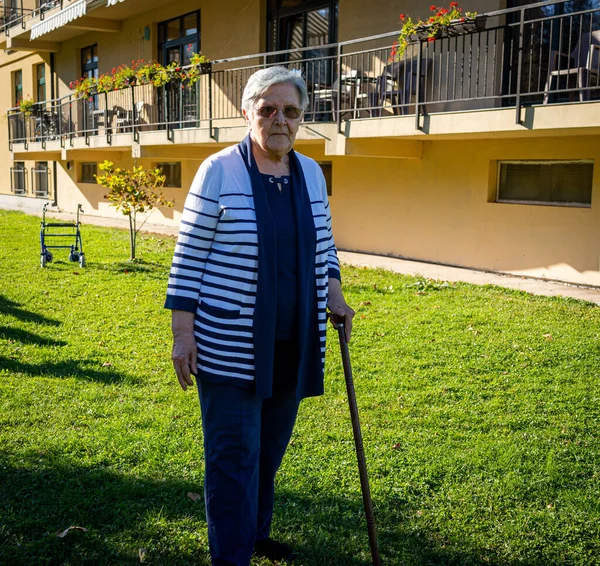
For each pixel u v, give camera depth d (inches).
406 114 410.9
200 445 153.9
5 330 256.4
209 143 549.0
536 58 374.6
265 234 98.3
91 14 712.4
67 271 393.7
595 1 353.4
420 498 132.4
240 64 586.9
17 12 978.1
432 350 235.3
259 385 98.5
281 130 100.7
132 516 122.2
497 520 124.7
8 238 539.5
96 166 826.8
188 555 111.3
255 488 101.3
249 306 98.5
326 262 106.1
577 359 224.8
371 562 110.9
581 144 358.6
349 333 108.9
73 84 742.5
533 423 171.6
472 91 399.2
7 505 124.6
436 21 347.3
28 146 866.1
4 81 1036.5
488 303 309.1
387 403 184.7
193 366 99.3
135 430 162.4
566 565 111.7
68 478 136.3
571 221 367.9
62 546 112.6
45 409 175.8
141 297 325.4
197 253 99.1
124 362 219.9
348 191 504.4
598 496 134.4
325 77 494.0
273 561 111.2
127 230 629.3
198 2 627.8
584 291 346.3
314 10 516.7
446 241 437.4
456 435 162.7
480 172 411.5
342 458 148.7
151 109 701.9
